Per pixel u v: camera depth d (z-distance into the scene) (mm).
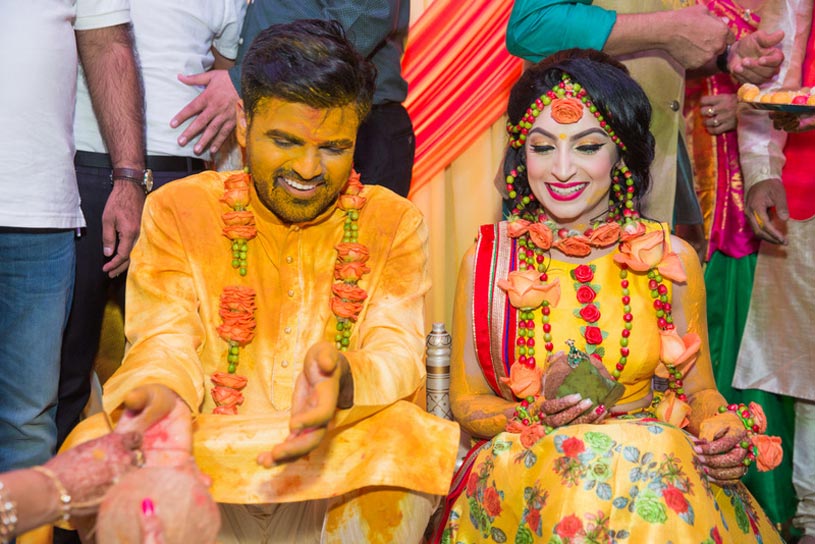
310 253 2164
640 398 2352
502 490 2080
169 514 1438
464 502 2182
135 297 2100
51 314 2607
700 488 1965
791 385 3178
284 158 2000
